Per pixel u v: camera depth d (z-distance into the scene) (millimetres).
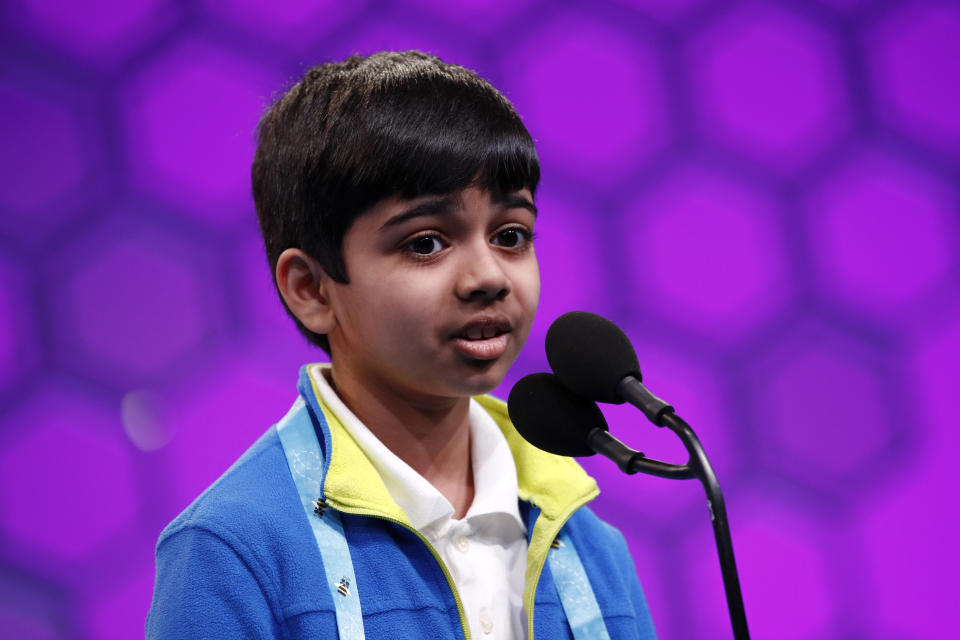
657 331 7699
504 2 7680
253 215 7215
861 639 7695
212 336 7098
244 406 7066
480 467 3299
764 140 7949
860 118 8070
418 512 3043
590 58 7773
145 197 7102
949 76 8133
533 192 3111
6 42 7043
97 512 6883
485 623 3049
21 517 6809
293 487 2994
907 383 7898
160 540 2922
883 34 8148
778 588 7660
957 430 7898
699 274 7758
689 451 2535
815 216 7949
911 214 8008
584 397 2818
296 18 7363
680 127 7852
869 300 7938
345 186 2900
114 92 7133
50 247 6957
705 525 7523
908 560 7793
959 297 7984
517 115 3141
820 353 7859
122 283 7016
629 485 7465
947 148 8109
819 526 7727
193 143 7180
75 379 6930
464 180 2848
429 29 7570
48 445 6871
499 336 2928
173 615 2732
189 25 7262
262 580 2791
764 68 8008
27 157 6980
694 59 7926
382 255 2869
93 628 6820
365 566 2930
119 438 6938
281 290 3129
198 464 6988
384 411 3131
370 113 2928
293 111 3164
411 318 2844
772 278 7832
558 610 3223
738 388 7727
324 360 7199
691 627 7457
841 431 7824
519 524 3248
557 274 7539
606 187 7695
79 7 7141
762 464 7734
